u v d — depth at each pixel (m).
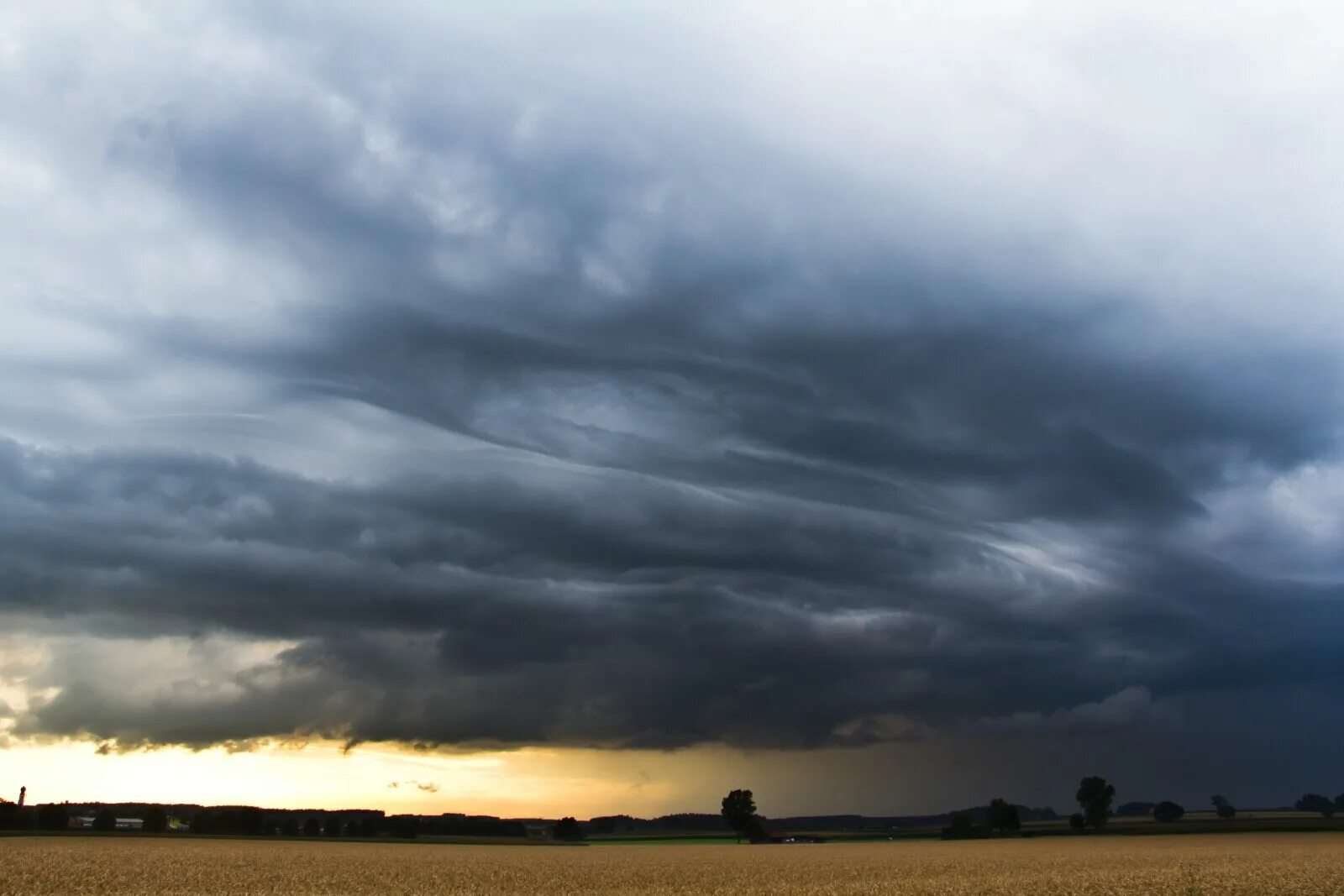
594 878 66.25
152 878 60.75
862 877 66.31
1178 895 51.28
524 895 53.66
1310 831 159.12
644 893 54.06
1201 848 105.75
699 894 53.81
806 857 96.50
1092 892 53.09
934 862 84.94
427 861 85.12
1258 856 87.50
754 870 74.31
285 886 57.59
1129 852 98.06
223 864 73.81
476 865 79.62
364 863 79.00
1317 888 54.03
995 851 105.00
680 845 143.12
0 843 99.06
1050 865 78.12
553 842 153.50
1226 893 51.91
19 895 50.00
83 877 59.56
